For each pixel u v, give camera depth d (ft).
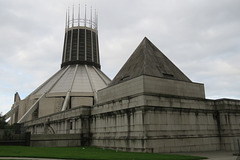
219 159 64.44
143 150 85.15
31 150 84.07
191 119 102.06
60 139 116.16
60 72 274.57
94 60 288.51
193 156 71.15
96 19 313.53
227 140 107.45
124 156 67.51
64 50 290.56
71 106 212.64
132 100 95.40
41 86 252.62
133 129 92.48
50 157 65.10
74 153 75.72
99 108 119.14
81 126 123.75
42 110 212.43
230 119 111.45
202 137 103.04
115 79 123.13
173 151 91.20
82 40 286.66
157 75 102.83
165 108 94.38
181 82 105.50
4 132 107.14
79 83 242.78
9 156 67.67
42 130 179.11
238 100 118.01
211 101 113.19
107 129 110.01
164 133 91.30
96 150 92.17
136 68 109.70
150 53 115.85
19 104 243.40
